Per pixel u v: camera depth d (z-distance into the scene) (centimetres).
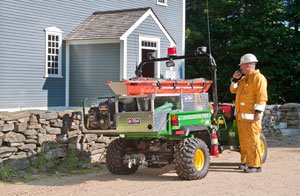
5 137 920
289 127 1808
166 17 2544
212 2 3055
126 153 942
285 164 1079
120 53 1895
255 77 959
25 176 913
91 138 1070
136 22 1936
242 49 2889
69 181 891
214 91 969
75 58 2023
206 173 906
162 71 2136
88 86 1994
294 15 2961
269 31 2811
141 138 918
